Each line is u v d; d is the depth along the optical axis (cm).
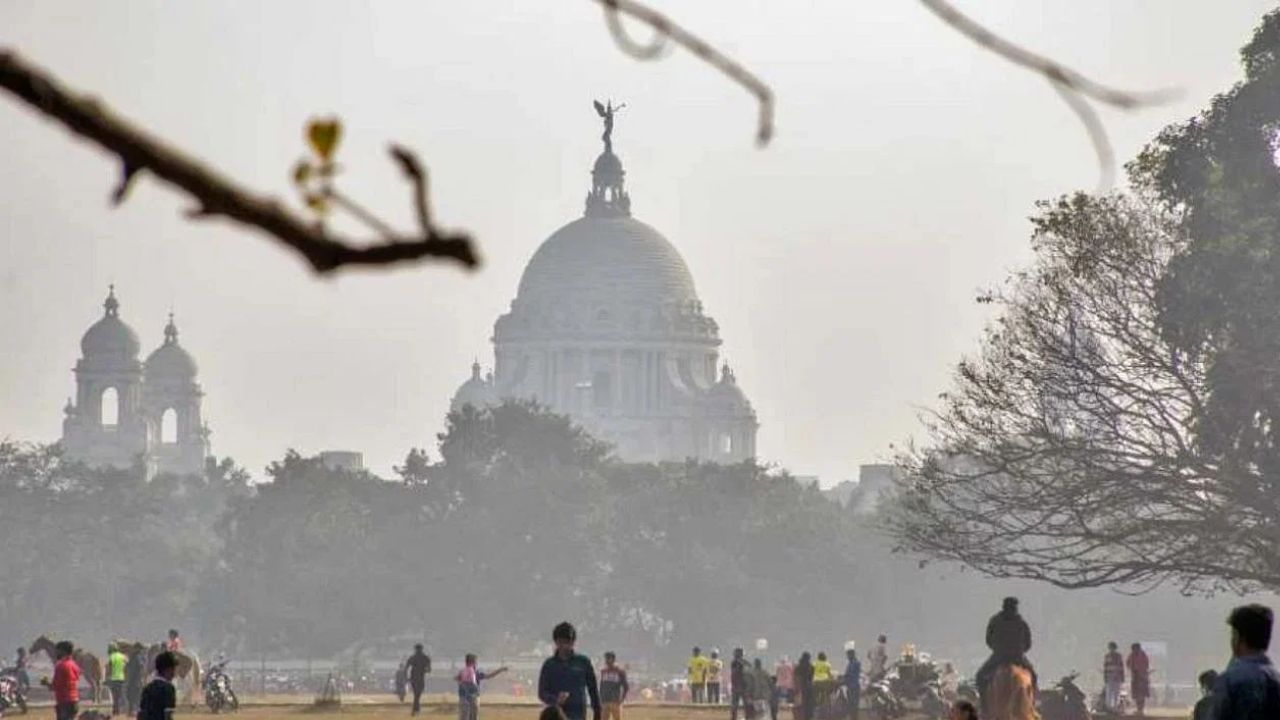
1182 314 16112
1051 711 16562
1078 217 16662
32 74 1417
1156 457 16200
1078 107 1584
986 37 1591
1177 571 16750
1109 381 16462
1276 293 16175
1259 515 16312
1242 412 16025
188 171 1436
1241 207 16562
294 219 1441
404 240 1445
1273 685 4950
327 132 1450
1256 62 17400
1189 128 17250
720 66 1591
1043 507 17062
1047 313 16700
